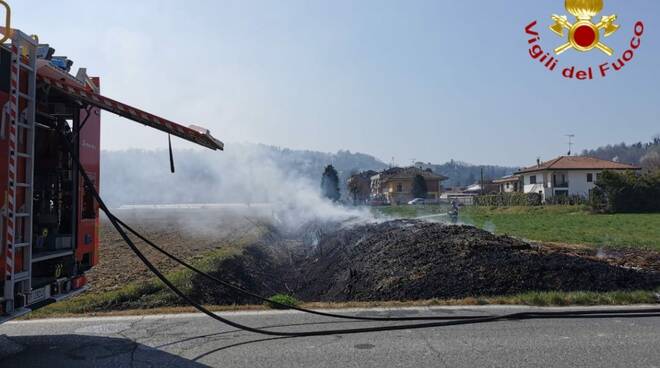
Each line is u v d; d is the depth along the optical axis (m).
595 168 62.47
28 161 5.46
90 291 11.23
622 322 7.09
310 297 14.76
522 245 13.35
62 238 6.53
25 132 5.46
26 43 5.44
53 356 5.75
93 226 7.32
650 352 5.74
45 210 6.59
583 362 5.40
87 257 7.21
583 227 29.12
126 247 20.41
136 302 10.08
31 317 7.72
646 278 9.84
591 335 6.42
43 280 6.12
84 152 7.05
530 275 9.99
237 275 15.31
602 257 13.80
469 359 5.52
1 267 5.04
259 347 6.05
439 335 6.48
